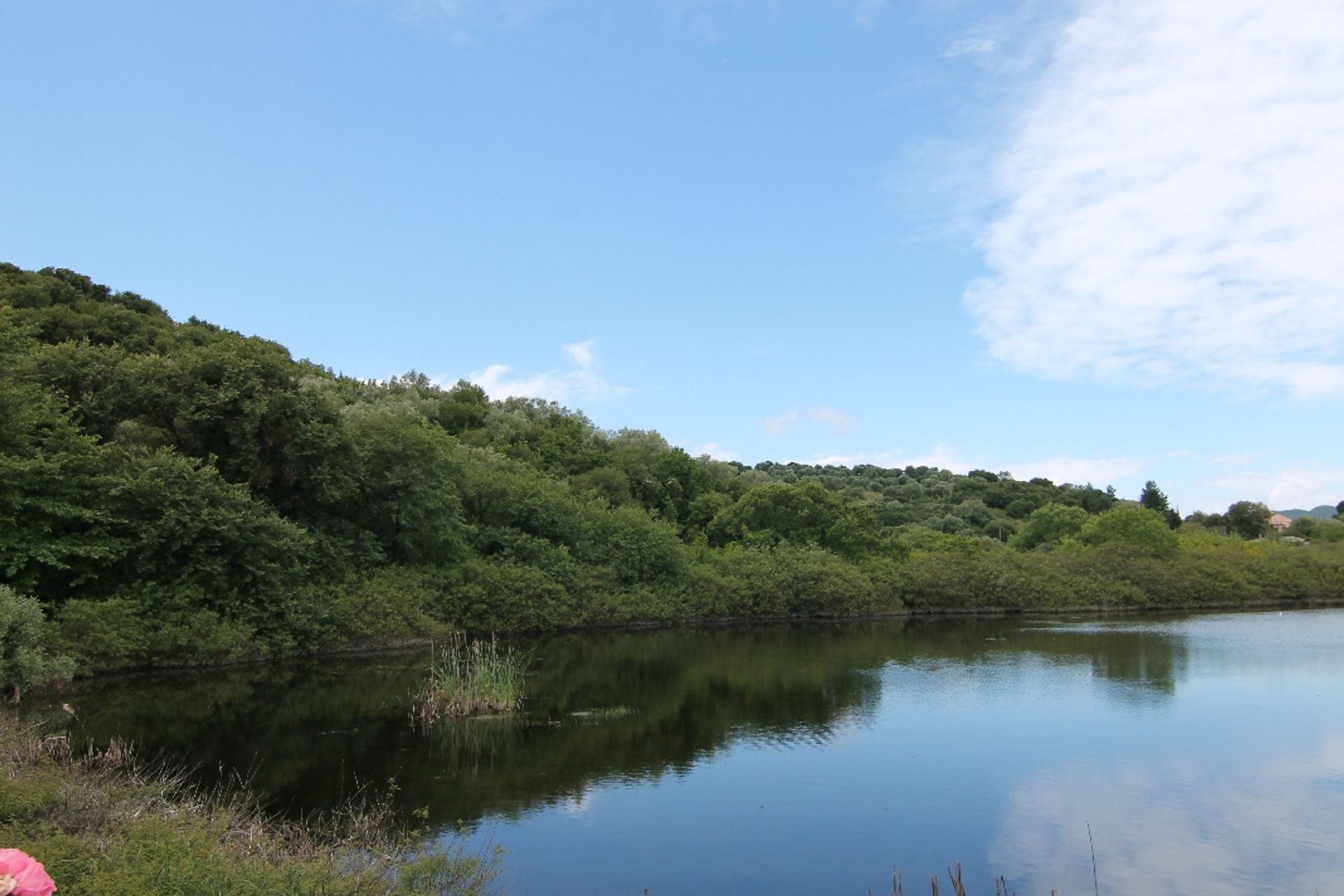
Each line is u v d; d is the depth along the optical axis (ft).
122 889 25.31
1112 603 221.87
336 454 127.95
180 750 64.28
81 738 66.80
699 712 83.20
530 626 155.84
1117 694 94.32
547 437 250.98
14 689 80.12
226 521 105.70
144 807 39.11
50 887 12.88
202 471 106.93
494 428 258.16
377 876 33.35
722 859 45.96
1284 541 303.68
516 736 71.56
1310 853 47.42
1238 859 46.57
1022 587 216.74
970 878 43.86
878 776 61.67
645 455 276.21
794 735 73.72
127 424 112.98
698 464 284.41
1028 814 53.52
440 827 49.37
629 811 53.26
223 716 77.36
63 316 197.67
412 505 138.62
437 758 64.28
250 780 57.11
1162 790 58.65
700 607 184.34
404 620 127.34
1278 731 75.77
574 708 84.58
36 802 34.55
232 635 103.50
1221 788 59.31
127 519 101.04
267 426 119.85
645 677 106.63
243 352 122.83
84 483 99.71
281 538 111.86
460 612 143.02
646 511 237.25
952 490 434.71
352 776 58.80
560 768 62.44
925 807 54.85
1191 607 232.94
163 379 115.14
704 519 253.65
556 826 50.55
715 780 60.03
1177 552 247.09
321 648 118.42
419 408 260.62
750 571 196.85
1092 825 51.75
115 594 100.68
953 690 96.89
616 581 178.91
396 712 80.79
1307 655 127.03
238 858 32.17
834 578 198.39
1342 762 65.51
